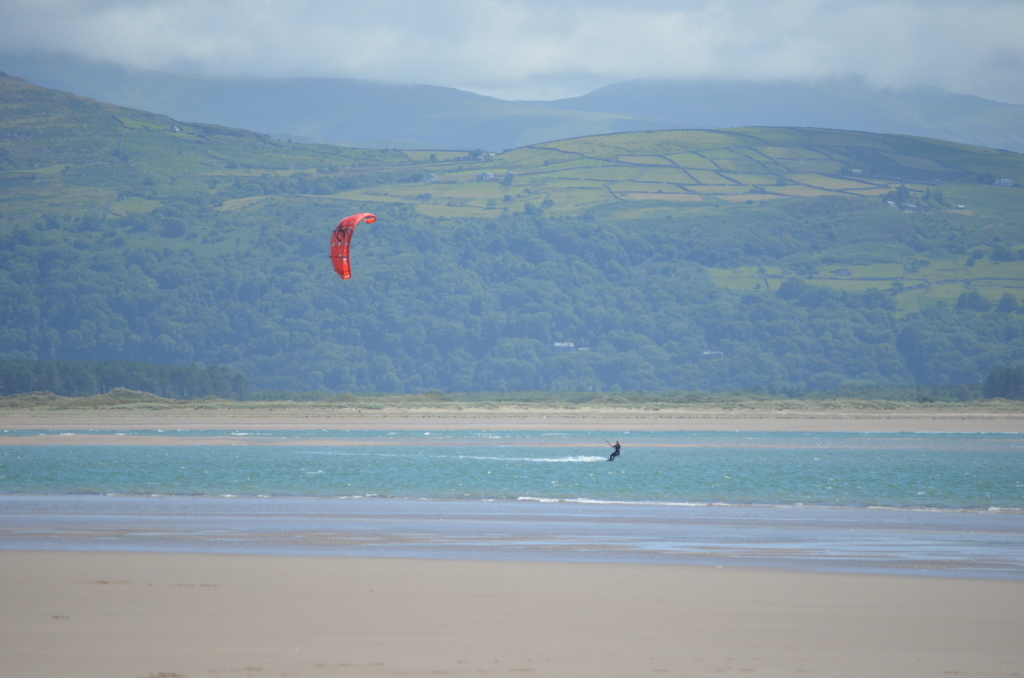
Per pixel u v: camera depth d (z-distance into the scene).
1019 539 83.44
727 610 53.97
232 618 51.09
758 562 70.69
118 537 81.44
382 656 44.19
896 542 81.44
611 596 57.38
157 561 68.31
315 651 44.88
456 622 50.69
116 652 44.47
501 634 48.31
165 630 48.50
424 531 86.31
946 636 48.94
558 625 50.25
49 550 74.00
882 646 46.97
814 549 77.31
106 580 60.94
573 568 67.00
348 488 125.00
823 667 43.34
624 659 44.06
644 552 75.25
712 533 86.44
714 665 43.34
